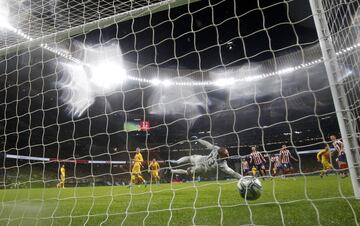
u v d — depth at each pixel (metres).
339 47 4.42
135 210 5.15
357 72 4.07
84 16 5.80
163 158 31.00
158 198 6.94
